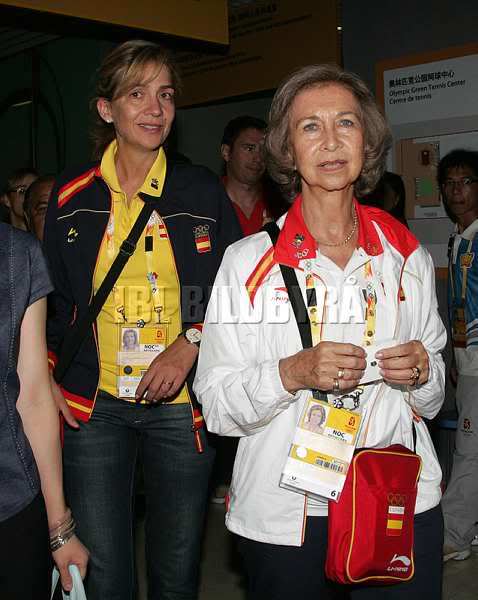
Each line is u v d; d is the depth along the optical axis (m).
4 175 9.28
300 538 2.18
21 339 1.98
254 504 2.21
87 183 2.90
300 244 2.23
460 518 4.51
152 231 2.82
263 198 4.93
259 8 6.44
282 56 6.32
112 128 3.00
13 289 1.90
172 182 2.87
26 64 8.82
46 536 1.97
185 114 7.85
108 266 2.85
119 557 2.84
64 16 4.80
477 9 5.29
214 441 2.91
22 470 1.89
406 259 2.32
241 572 4.38
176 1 5.14
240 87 6.67
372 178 2.41
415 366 2.12
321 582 2.23
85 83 8.09
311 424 2.14
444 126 5.49
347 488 2.13
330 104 2.21
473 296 4.57
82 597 2.11
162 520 2.91
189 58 7.09
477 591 4.14
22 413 2.02
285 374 2.09
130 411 2.85
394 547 2.14
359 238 2.27
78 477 2.83
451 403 5.63
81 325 2.82
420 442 2.33
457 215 4.74
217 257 2.89
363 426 2.22
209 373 2.25
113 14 4.91
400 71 5.67
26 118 8.91
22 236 1.96
